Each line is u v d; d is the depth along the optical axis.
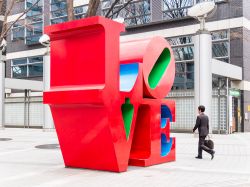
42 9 34.09
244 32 25.05
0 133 24.36
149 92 10.36
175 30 27.31
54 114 9.73
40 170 9.68
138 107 9.93
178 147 14.88
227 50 25.39
